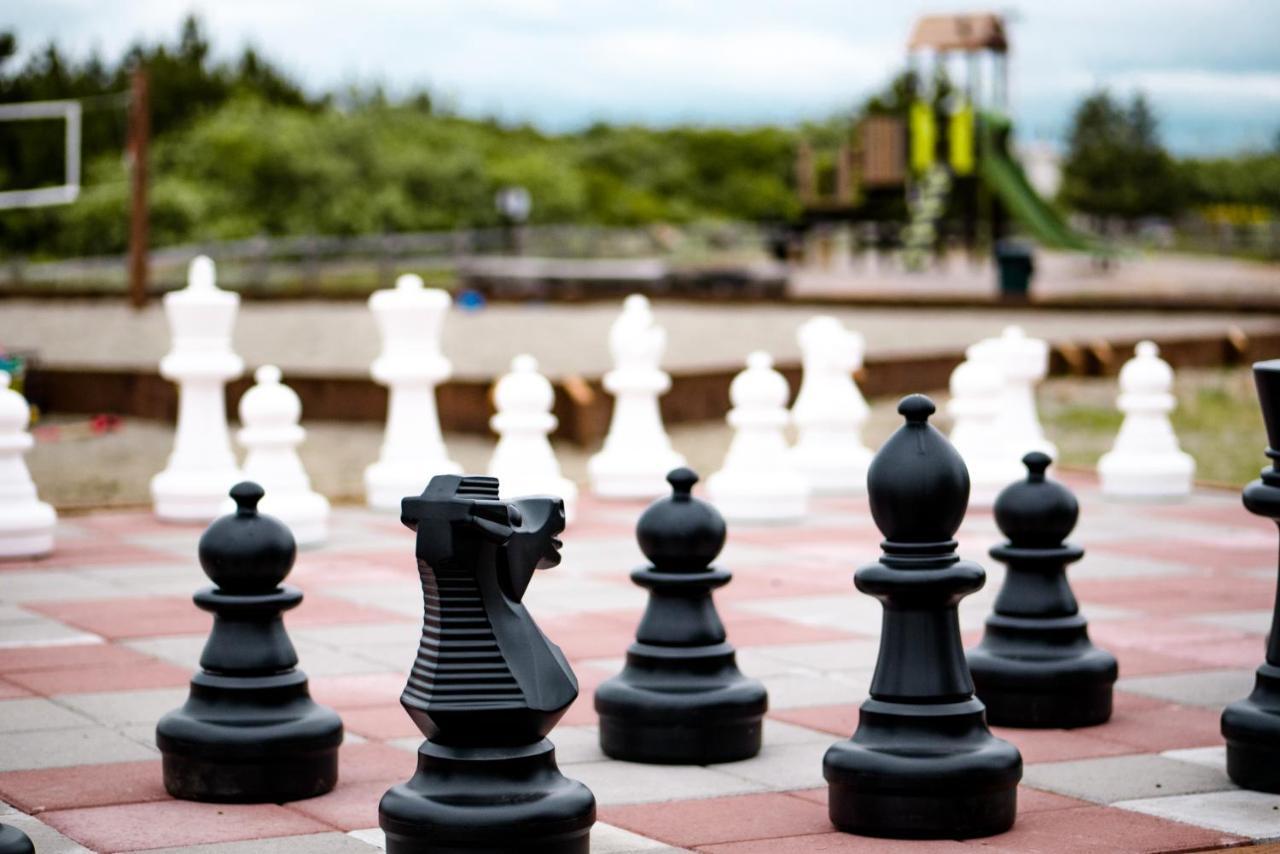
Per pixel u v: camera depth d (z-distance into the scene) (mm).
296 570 10281
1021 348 14422
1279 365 5793
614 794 5707
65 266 38125
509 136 70438
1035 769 6051
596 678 7426
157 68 58750
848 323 27703
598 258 48281
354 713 6770
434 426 13055
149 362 21703
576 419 16344
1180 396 20516
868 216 53531
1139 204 71375
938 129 46562
